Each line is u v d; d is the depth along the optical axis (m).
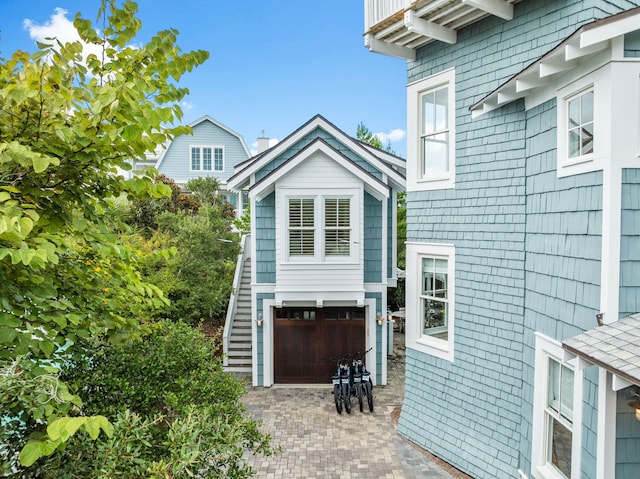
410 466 7.68
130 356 5.16
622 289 4.59
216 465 4.08
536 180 6.26
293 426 9.34
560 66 5.20
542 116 6.11
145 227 16.61
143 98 3.45
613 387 3.89
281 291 11.38
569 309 5.35
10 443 3.24
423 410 8.54
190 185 21.88
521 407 6.62
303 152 11.03
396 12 7.40
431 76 8.24
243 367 12.70
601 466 4.42
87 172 3.54
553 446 5.87
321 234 11.34
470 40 7.49
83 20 3.57
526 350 6.49
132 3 3.65
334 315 12.25
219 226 16.03
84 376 4.73
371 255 12.02
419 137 8.66
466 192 7.66
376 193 11.82
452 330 7.95
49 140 3.17
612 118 4.57
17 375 2.52
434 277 8.53
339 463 7.78
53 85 3.43
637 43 4.55
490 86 7.17
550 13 6.19
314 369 12.24
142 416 4.75
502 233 7.01
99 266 4.35
